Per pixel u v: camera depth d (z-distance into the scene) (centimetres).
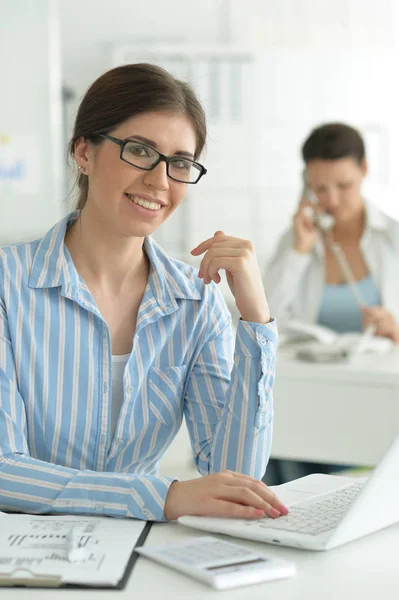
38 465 145
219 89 638
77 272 165
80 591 106
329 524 129
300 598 105
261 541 126
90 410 162
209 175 648
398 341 365
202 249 168
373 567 116
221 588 107
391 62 637
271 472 363
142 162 156
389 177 639
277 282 381
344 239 377
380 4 639
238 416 163
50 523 131
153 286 170
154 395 169
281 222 650
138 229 159
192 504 135
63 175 521
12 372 156
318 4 648
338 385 316
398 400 311
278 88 641
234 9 666
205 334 175
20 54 482
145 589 107
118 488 139
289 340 363
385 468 120
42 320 160
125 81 158
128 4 677
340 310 380
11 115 485
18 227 488
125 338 169
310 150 365
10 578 107
